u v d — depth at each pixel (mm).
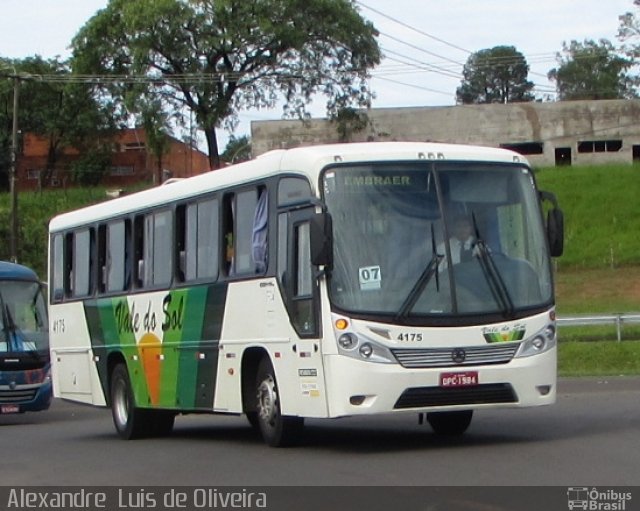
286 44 73500
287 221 15625
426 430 18734
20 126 86688
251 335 16594
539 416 19969
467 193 15188
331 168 14953
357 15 74500
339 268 14672
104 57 75750
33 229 66562
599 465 13219
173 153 95938
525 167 15625
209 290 17859
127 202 21078
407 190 15031
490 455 14398
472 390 14602
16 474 15523
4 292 28984
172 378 19188
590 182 70000
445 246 14859
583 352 34375
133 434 20828
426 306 14594
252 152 79562
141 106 72125
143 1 72062
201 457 16250
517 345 14836
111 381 21750
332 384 14602
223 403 17531
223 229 17562
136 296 20516
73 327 23297
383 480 12750
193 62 73188
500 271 14984
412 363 14469
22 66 84875
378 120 79062
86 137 87688
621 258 57938
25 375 28422
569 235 62312
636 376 30656
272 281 15984
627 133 78562
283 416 16062
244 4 72562
